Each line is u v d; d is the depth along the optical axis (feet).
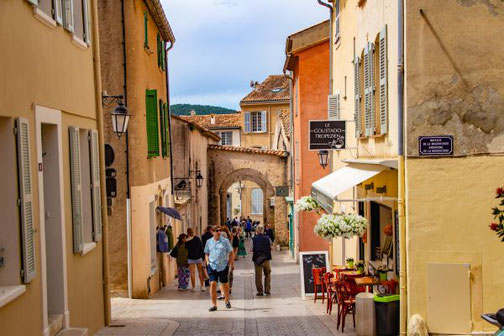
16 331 24.29
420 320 30.89
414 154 31.14
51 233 30.94
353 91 49.44
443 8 30.89
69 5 33.14
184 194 93.61
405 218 31.65
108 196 54.13
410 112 31.14
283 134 125.39
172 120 95.76
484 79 30.86
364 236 45.62
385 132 35.22
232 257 48.19
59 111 31.30
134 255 54.34
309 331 37.27
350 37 51.39
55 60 30.83
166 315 44.37
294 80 98.48
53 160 30.94
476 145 30.89
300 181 86.12
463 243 31.01
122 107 45.06
